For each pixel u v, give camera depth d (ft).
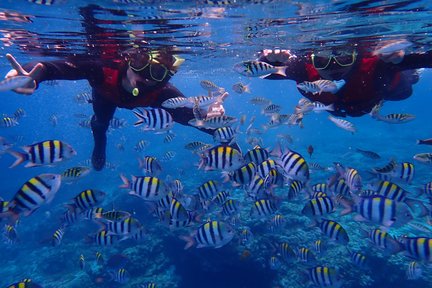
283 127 30.83
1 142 5.50
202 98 3.85
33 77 2.63
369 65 3.30
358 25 5.32
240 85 5.58
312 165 6.21
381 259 5.73
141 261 7.06
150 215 9.34
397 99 4.46
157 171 4.15
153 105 3.84
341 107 3.66
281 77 3.86
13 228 6.00
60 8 4.07
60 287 7.20
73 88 28.09
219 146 3.18
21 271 9.25
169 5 4.07
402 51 3.05
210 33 5.86
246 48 7.84
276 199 3.93
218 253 6.37
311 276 3.73
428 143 3.44
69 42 5.66
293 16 4.80
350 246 6.06
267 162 3.73
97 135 4.88
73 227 10.26
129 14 4.33
